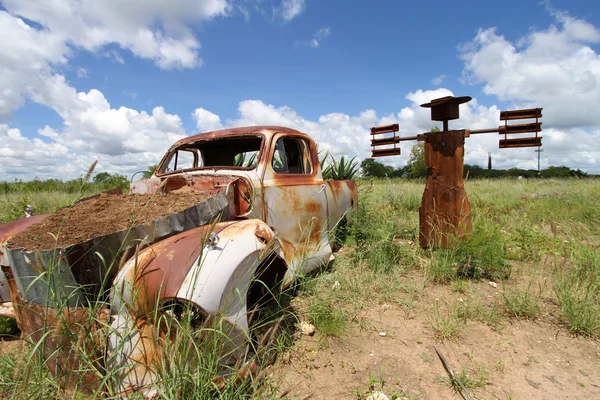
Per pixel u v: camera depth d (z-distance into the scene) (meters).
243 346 2.19
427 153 4.61
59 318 1.92
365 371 2.57
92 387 1.96
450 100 4.30
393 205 8.90
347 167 8.67
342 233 5.47
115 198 3.11
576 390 2.35
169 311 2.01
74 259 1.96
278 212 3.57
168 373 1.85
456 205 4.38
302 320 3.19
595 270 3.79
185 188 3.40
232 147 4.37
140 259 2.17
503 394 2.32
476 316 3.31
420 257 4.61
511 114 4.18
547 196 9.55
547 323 3.21
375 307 3.53
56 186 13.02
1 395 1.97
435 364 2.65
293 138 4.18
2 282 2.77
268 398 2.03
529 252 4.91
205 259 2.15
